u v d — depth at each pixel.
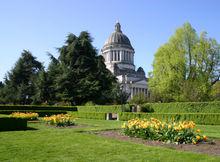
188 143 12.43
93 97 56.56
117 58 127.12
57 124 22.38
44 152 10.16
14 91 70.25
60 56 58.84
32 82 69.62
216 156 9.60
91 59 57.84
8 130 19.02
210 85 49.28
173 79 49.31
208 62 50.47
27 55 74.19
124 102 81.00
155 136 13.34
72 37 58.97
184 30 51.62
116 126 22.84
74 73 56.44
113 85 68.25
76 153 9.96
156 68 52.09
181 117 28.69
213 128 21.94
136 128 14.36
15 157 9.34
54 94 61.22
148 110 38.53
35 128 20.66
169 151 10.14
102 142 12.34
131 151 10.20
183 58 50.09
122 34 131.88
